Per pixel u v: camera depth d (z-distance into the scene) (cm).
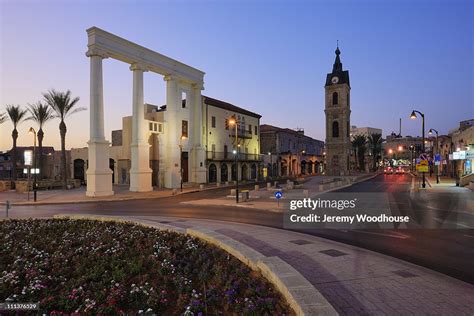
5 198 2908
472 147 3347
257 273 666
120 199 2756
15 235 1069
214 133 4788
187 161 4294
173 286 622
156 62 3609
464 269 766
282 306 504
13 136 4428
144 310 512
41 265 723
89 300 530
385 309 536
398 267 766
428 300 571
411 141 11438
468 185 3002
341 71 6475
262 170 6012
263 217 1641
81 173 5212
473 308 539
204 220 1547
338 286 643
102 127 3009
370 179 5197
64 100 3909
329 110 6438
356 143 8294
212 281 630
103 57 3017
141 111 3438
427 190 2745
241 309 501
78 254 830
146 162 3459
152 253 811
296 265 787
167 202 2481
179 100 4034
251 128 5750
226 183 4522
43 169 5803
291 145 7144
